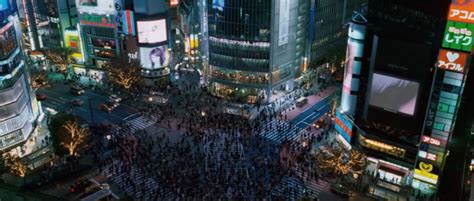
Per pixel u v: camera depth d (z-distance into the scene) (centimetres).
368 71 7638
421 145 7294
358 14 7906
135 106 11006
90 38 12575
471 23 6262
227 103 10588
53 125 8500
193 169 8194
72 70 13175
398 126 7506
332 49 13125
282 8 10531
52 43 13475
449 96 6769
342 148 8544
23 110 8669
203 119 10162
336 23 13038
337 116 8881
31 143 8912
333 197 7575
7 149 8350
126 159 8575
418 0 6656
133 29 11731
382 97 7506
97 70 12781
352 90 8200
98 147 8994
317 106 10988
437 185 7394
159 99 11081
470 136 9012
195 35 13212
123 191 7656
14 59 8375
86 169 8194
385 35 7175
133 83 11788
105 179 7981
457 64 6562
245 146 9050
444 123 6938
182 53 14362
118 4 11656
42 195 6731
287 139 9369
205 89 11894
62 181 7919
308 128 9769
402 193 7562
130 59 11906
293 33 11319
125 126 9981
